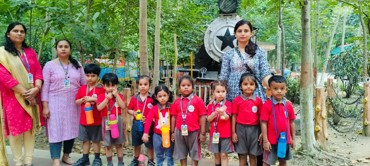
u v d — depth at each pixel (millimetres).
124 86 9344
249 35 3834
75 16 6273
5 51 3990
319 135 5430
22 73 4066
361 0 7242
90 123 4223
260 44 14016
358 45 12836
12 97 4047
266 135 3625
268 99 3660
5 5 5652
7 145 5723
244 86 3695
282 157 3580
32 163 4609
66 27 5824
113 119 4164
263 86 3879
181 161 4098
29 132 4266
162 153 4160
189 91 4000
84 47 5836
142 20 5027
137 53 10875
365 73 9180
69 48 4328
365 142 6504
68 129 4340
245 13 13414
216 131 3861
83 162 4492
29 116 4164
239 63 3840
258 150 3771
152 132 4273
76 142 6035
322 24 14891
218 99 3832
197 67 7734
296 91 12031
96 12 6273
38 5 5730
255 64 3820
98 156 4465
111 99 4227
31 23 7402
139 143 4363
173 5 8477
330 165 4891
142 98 4316
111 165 4371
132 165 4441
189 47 10523
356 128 7789
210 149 3945
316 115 5438
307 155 5105
